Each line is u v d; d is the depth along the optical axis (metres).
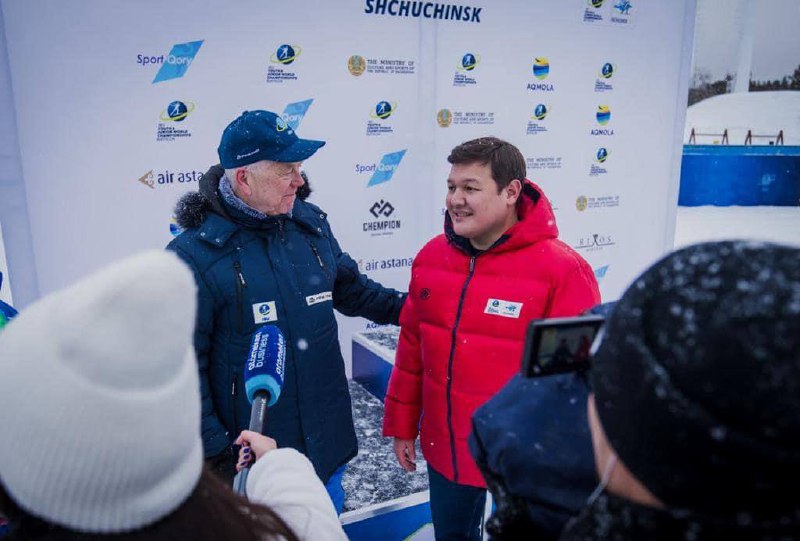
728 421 0.33
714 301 0.35
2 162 2.04
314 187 2.67
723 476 0.34
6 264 2.05
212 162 2.44
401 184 2.89
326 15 2.53
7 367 0.44
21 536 0.49
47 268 2.20
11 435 0.43
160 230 2.39
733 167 11.23
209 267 1.43
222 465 1.43
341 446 1.71
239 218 1.48
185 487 0.51
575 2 3.17
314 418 1.61
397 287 3.02
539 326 0.59
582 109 3.36
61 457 0.43
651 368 0.36
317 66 2.56
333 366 1.67
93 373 0.42
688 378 0.34
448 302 1.54
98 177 2.23
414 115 2.84
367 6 2.60
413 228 2.98
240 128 1.42
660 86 3.63
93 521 0.46
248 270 1.47
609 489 0.43
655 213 3.86
